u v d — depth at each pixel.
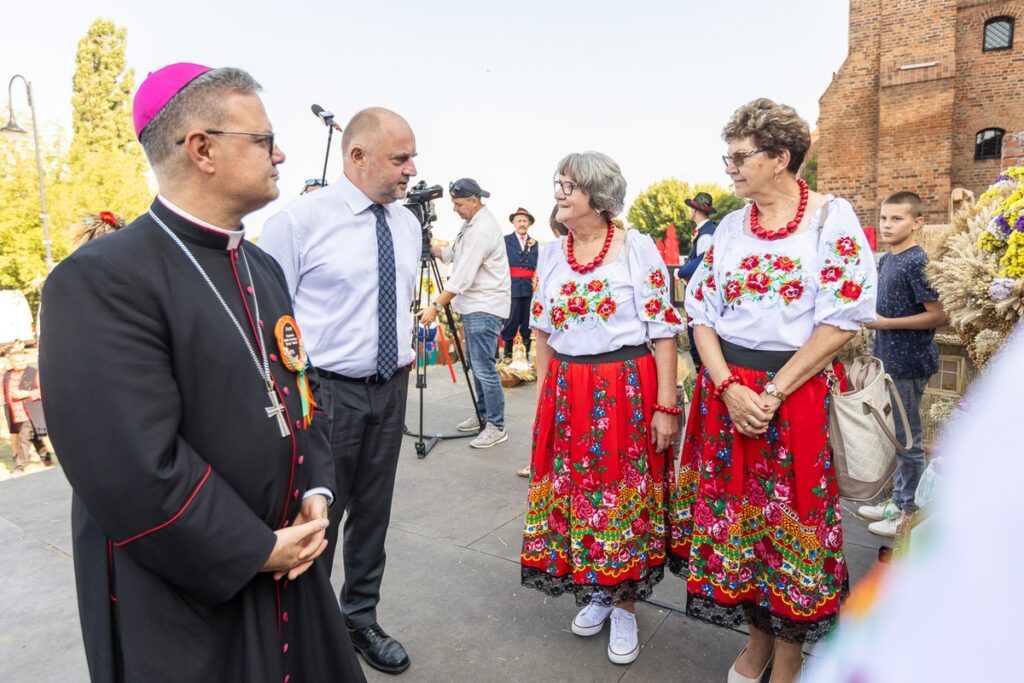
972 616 0.41
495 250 4.40
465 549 3.09
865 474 1.89
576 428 2.19
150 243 1.12
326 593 1.36
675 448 2.32
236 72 1.21
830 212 1.80
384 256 2.14
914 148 15.82
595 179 2.12
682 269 4.98
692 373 4.46
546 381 2.38
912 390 2.93
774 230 1.89
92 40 29.52
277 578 1.20
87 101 29.61
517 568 2.91
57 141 22.06
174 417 1.08
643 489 2.20
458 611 2.57
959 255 2.12
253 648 1.16
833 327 1.75
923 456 2.96
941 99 15.43
